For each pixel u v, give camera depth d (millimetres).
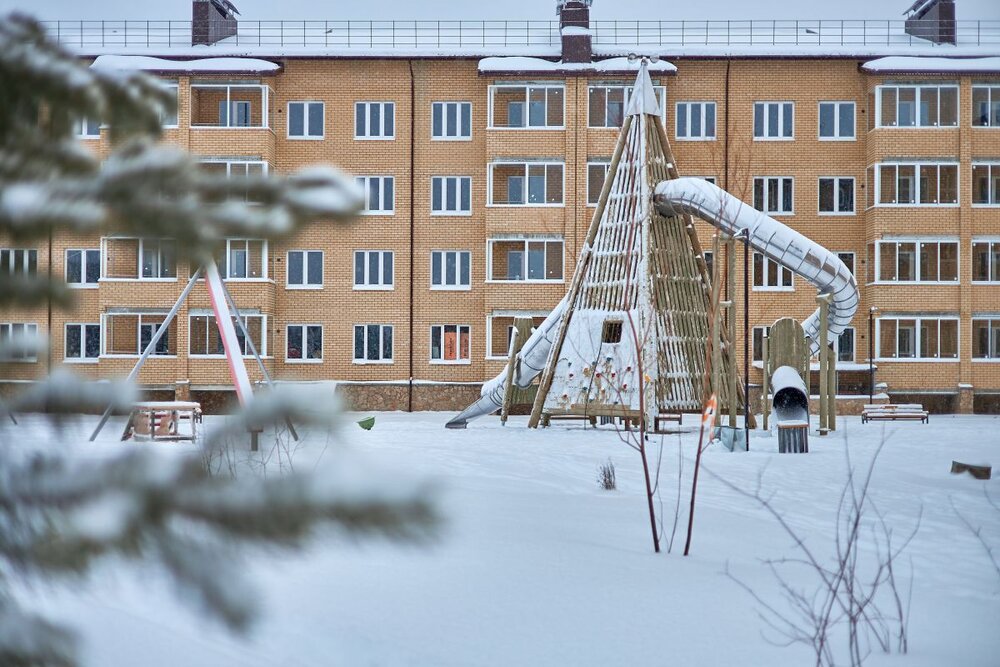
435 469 14219
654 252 24797
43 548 1014
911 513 11391
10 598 1095
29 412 1227
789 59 39250
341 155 39438
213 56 38906
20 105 1333
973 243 38375
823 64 39375
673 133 39438
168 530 997
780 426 19344
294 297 38906
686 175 39375
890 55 39156
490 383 27141
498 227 38312
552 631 5566
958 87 38531
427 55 39062
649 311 24312
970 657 5551
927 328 38812
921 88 38688
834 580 7484
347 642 4938
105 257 37406
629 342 24453
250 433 1198
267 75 38250
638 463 16453
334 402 1203
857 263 39406
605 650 5258
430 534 990
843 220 39438
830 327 25016
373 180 39469
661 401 24344
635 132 25531
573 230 38219
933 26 41125
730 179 39250
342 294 39031
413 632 5309
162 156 1123
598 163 38312
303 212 1128
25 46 1346
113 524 987
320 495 981
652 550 8266
